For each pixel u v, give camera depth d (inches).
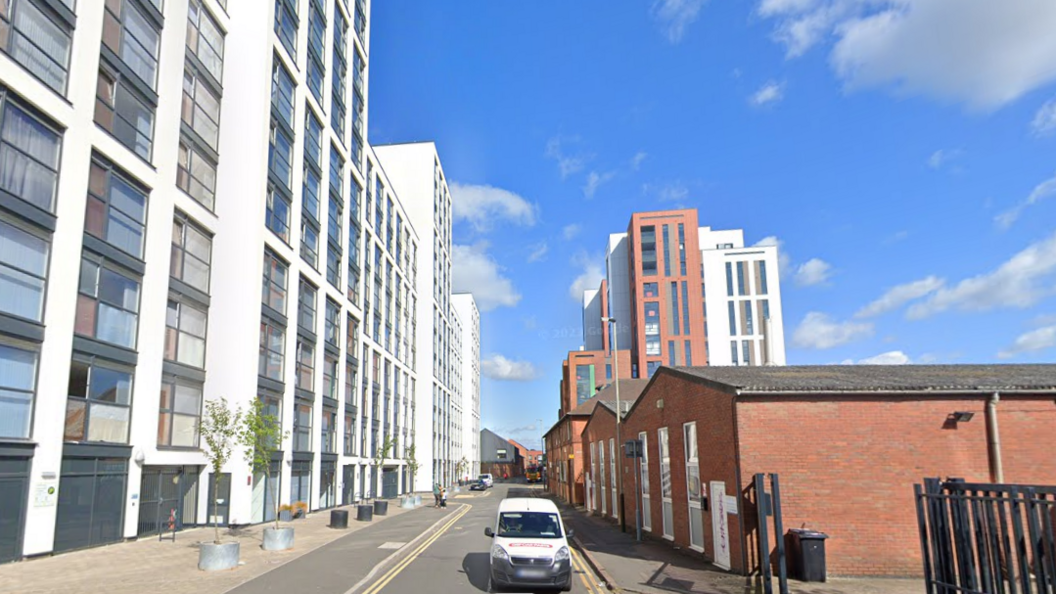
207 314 991.0
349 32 1640.0
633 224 3425.2
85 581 524.1
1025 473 538.3
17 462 608.7
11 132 616.4
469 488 3002.0
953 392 550.9
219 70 1069.1
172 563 622.5
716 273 3454.7
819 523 535.2
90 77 717.9
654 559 663.1
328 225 1456.7
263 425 767.1
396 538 861.8
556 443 2246.6
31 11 648.4
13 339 610.5
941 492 353.7
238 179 1061.8
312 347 1327.5
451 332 3366.1
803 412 552.1
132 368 792.3
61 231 668.7
